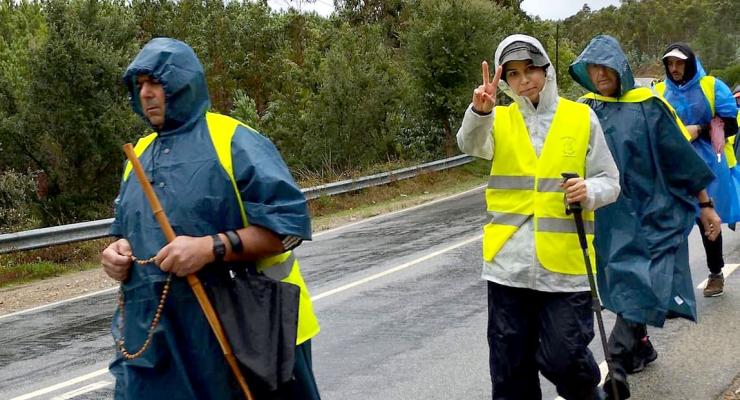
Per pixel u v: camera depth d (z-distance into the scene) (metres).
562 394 4.05
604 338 4.21
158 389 2.91
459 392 5.34
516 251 4.01
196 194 2.91
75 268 12.21
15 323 8.63
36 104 15.89
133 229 2.96
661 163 5.14
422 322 7.17
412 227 13.63
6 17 29.70
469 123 4.04
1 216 14.79
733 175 7.47
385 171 20.86
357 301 8.13
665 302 4.95
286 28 30.48
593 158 4.10
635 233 5.04
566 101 4.19
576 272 3.98
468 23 22.94
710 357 5.71
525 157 4.07
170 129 3.01
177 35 29.00
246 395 2.85
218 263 2.89
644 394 5.06
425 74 23.31
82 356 7.01
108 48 16.61
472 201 16.94
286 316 2.92
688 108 6.84
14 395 5.97
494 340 4.14
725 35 69.25
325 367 6.02
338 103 21.83
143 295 2.90
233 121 3.05
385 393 5.39
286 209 2.89
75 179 16.19
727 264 8.67
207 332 2.86
